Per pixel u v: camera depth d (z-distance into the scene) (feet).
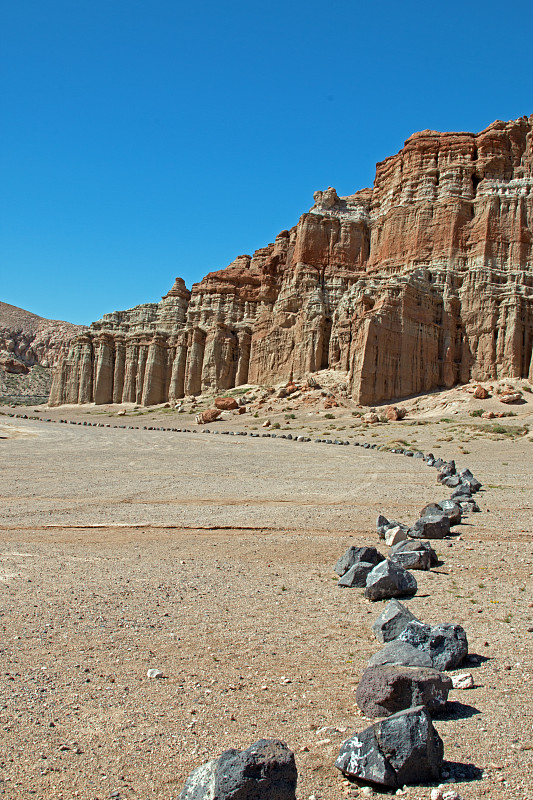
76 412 333.62
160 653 30.19
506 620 34.35
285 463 131.75
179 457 143.23
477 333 242.99
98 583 43.60
